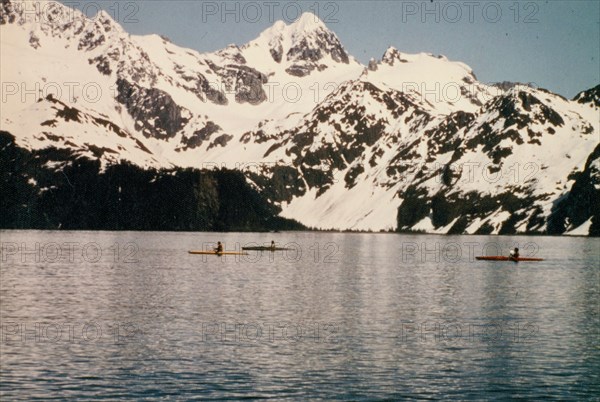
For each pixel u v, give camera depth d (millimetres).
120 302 143750
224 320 123438
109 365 92562
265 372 90312
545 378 89062
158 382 86188
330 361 95438
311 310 135250
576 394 83562
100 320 122875
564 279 193750
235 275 199000
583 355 99188
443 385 86375
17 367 91188
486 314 131875
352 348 102500
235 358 96312
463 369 92375
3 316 126500
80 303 142125
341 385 86000
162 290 162625
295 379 87875
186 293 157875
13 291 158875
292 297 152875
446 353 100000
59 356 96438
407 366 93500
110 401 80125
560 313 133125
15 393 82062
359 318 126500
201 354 98125
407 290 167125
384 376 89312
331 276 199375
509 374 90500
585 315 131000
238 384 85938
